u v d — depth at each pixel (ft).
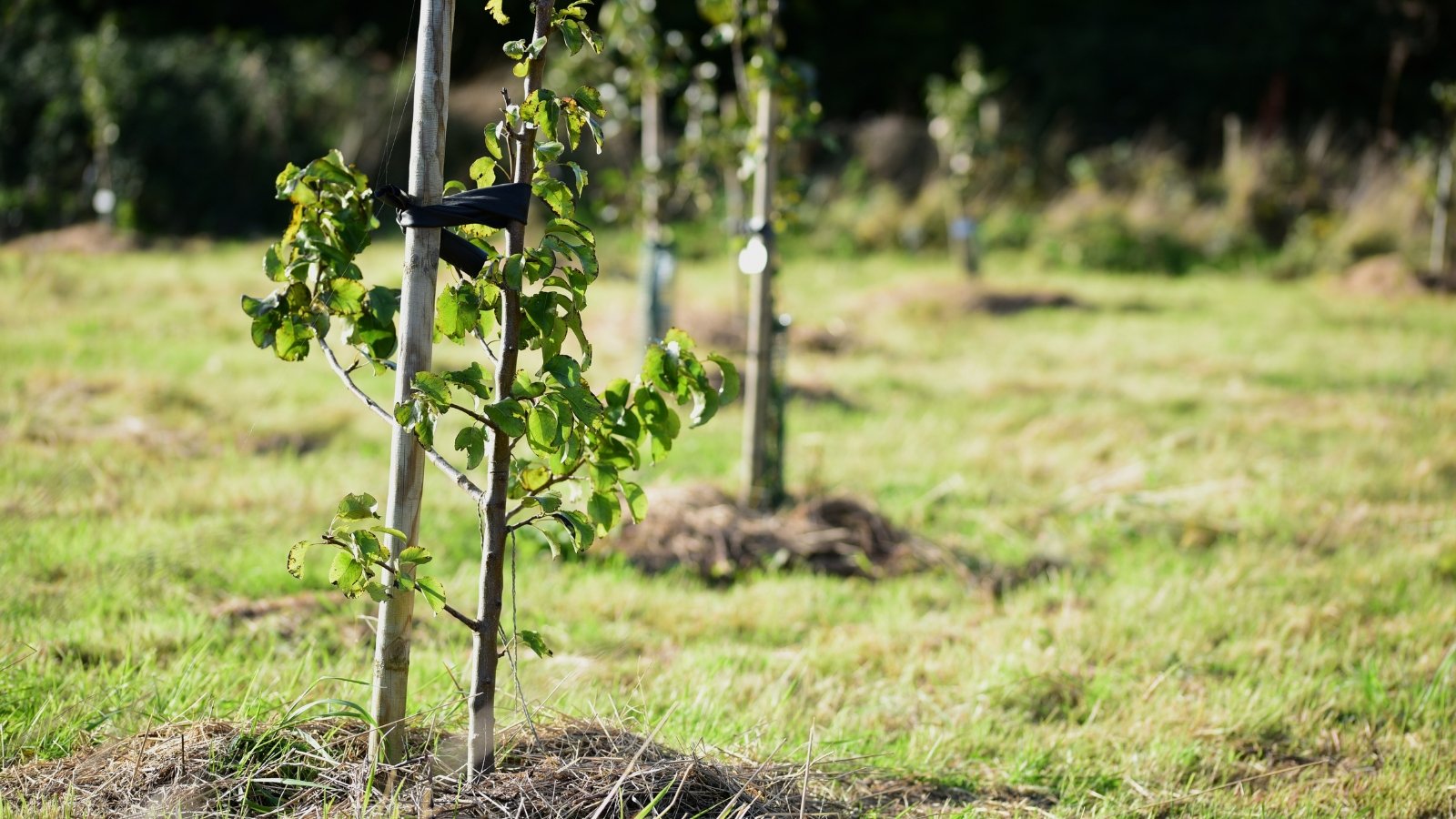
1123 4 92.84
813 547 20.08
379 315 9.21
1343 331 43.27
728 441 26.96
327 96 60.85
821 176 66.74
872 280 53.31
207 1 73.15
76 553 16.74
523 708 10.57
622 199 32.58
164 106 56.49
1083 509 23.07
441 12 9.15
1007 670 15.07
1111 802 12.25
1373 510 22.85
